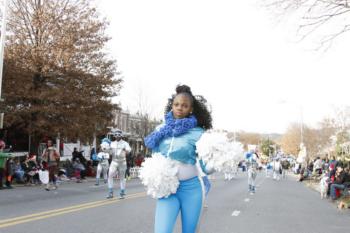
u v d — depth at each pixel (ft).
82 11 98.68
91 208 42.24
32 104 92.43
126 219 35.96
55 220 34.12
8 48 91.66
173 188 15.48
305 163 176.76
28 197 51.34
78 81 97.35
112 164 51.57
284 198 65.26
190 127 16.03
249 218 40.75
